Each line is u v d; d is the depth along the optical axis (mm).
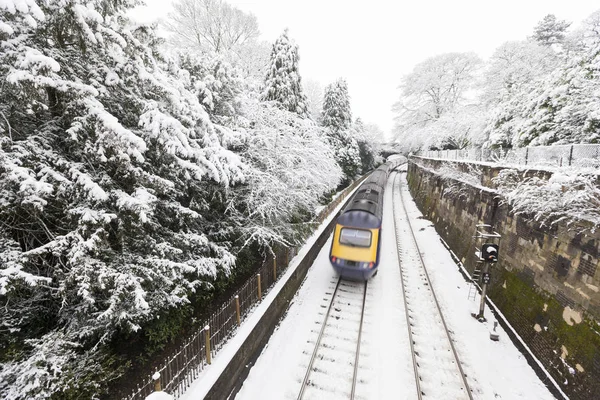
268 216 9414
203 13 23328
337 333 8422
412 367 7250
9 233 4898
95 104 4758
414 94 37156
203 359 5945
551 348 6898
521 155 10320
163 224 7059
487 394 6543
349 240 10773
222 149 6648
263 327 7895
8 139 4203
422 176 27875
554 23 28688
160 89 5629
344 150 29547
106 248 5281
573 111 10680
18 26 4363
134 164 5852
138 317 5531
